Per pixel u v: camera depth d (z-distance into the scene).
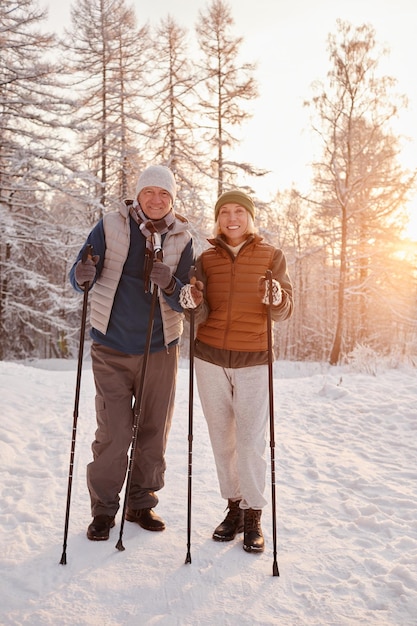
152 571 2.54
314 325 31.30
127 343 2.95
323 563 2.69
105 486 2.92
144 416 3.06
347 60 15.37
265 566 2.63
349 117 15.69
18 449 4.63
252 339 2.92
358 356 11.00
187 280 3.05
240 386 2.89
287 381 8.92
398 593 2.38
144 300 2.97
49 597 2.30
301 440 5.41
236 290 2.92
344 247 16.47
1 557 2.62
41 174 17.42
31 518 3.13
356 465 4.51
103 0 19.56
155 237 2.86
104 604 2.26
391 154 16.05
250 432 2.86
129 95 19.62
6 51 17.34
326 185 17.27
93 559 2.63
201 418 6.18
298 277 31.97
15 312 19.38
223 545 2.85
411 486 3.99
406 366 10.21
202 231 19.23
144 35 20.05
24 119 17.38
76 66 19.61
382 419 6.15
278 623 2.15
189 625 2.13
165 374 3.05
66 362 21.12
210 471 4.25
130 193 19.83
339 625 2.13
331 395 7.41
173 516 3.24
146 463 3.05
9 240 15.83
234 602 2.30
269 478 4.19
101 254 2.95
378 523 3.20
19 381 7.53
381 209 17.23
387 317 21.94
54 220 18.45
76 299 17.59
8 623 2.10
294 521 3.27
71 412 6.16
